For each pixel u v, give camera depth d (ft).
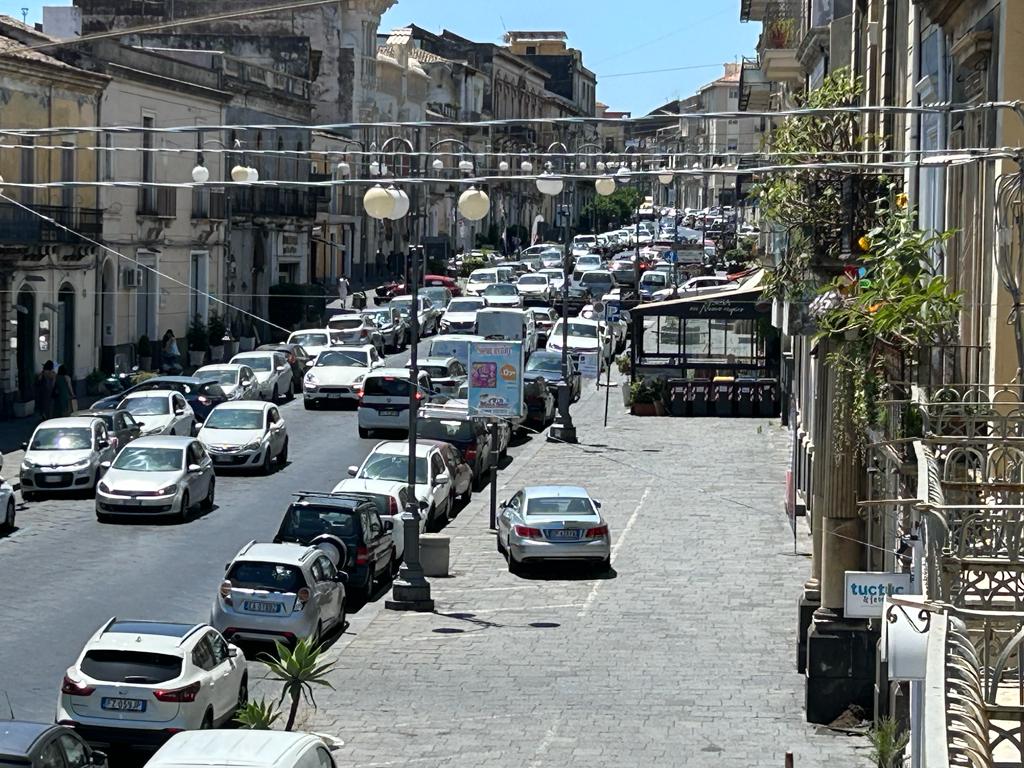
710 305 243.81
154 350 267.59
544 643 112.37
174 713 83.20
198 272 291.38
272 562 108.47
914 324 81.61
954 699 38.68
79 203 239.91
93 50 245.24
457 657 108.68
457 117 551.59
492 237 570.46
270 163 329.11
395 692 99.81
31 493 165.17
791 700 98.02
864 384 83.87
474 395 159.53
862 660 92.58
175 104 276.21
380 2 430.61
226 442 181.27
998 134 79.51
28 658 102.94
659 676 103.40
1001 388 71.97
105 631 87.10
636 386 244.22
